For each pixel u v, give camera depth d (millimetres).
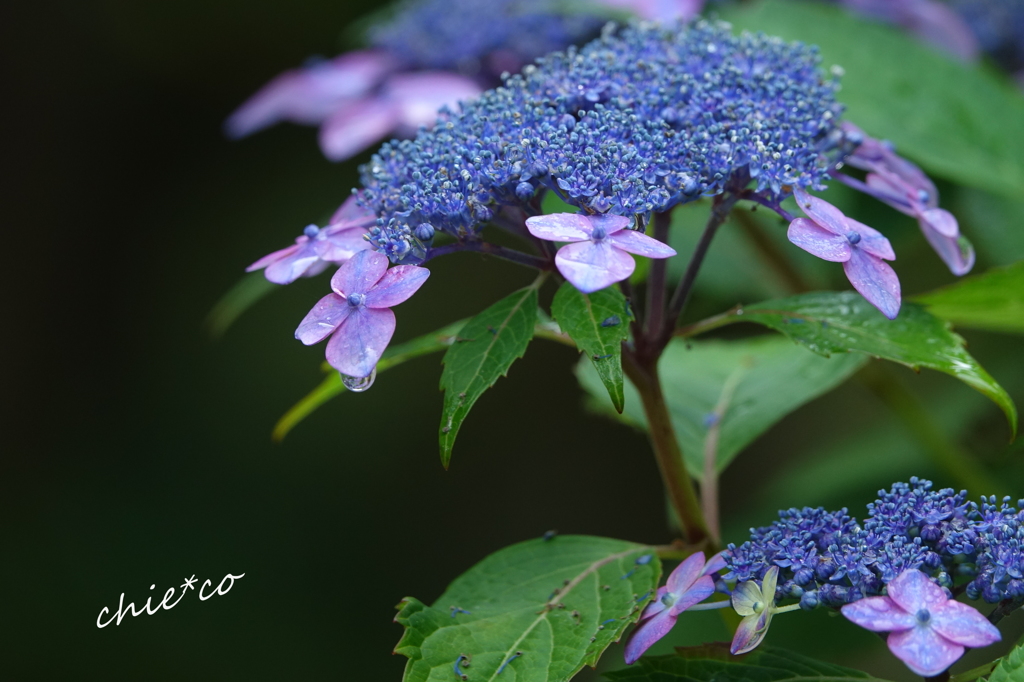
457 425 819
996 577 804
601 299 820
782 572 815
